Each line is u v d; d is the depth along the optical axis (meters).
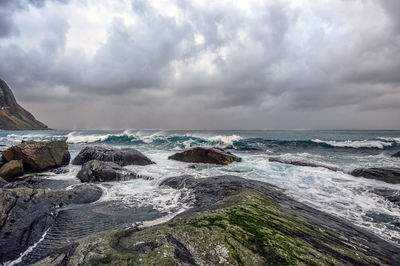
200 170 13.30
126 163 14.62
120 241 3.61
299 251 3.39
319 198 8.16
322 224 5.21
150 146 28.64
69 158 15.27
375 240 4.86
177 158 17.22
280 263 3.03
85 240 3.59
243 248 3.31
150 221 6.05
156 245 3.38
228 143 29.44
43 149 13.62
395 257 4.02
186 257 3.10
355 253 3.81
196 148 17.00
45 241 5.03
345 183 10.28
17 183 9.86
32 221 5.73
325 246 3.84
